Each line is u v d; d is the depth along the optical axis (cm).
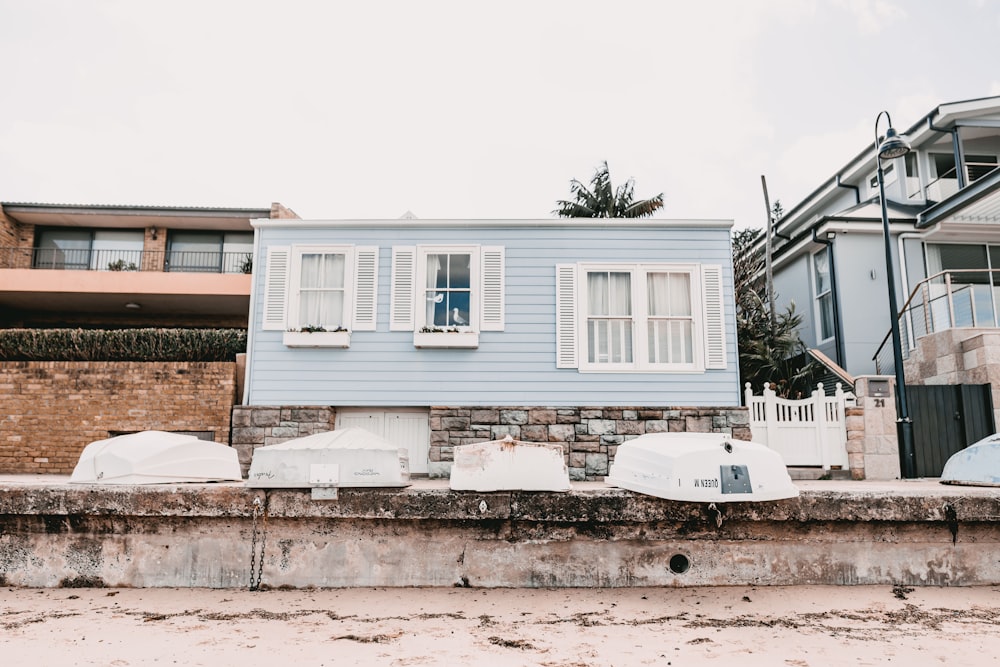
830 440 1123
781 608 580
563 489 646
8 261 1884
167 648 478
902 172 1734
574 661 455
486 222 1187
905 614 566
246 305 1894
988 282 1593
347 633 514
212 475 723
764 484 608
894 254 1597
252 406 1134
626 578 647
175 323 1983
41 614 565
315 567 649
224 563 653
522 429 1127
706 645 489
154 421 1198
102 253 1984
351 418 1161
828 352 1634
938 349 1321
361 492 643
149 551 659
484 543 651
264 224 1191
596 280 1188
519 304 1171
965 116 1628
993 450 750
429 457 1123
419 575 649
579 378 1147
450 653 470
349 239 1195
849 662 455
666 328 1167
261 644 488
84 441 1197
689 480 602
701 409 1127
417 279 1178
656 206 2681
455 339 1147
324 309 1184
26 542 664
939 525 659
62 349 1285
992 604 595
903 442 1107
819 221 1606
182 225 1978
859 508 643
